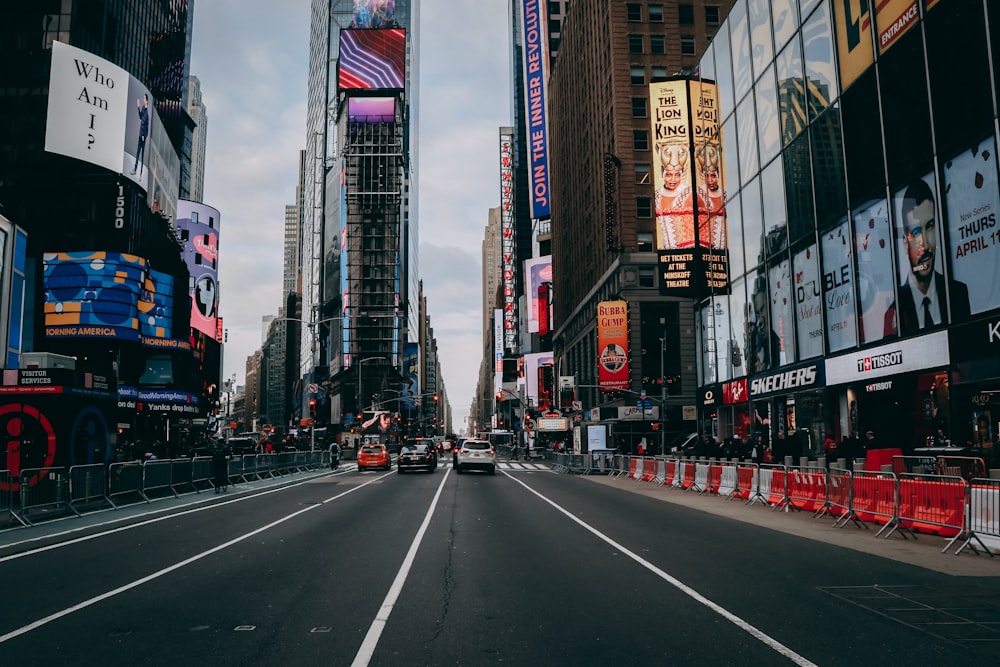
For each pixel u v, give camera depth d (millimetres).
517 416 125875
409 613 7191
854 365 27156
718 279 42688
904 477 13336
